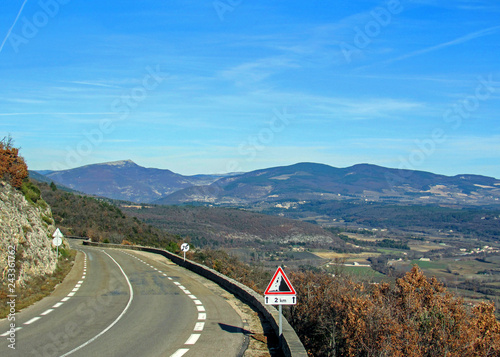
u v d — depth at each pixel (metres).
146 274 21.23
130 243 51.78
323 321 19.42
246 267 33.84
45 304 13.10
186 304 13.02
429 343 13.19
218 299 13.92
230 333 9.42
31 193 30.52
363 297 16.02
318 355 19.47
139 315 11.39
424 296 15.16
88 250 40.47
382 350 12.97
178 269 23.70
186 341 8.73
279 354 7.94
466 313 13.68
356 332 14.32
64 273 21.48
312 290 21.69
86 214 63.66
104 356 7.65
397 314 14.29
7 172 24.58
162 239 63.06
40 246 20.89
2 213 18.55
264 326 10.12
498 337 12.67
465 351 12.64
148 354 7.80
